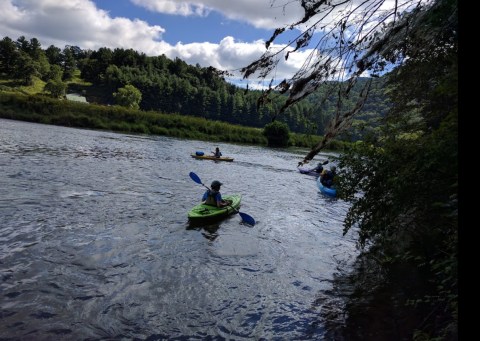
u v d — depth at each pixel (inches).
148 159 843.4
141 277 250.8
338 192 253.6
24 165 582.6
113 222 355.9
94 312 204.7
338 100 126.4
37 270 243.3
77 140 1070.4
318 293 248.4
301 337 196.4
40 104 1669.5
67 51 5718.5
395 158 213.3
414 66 185.8
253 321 210.1
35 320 191.0
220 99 4197.8
